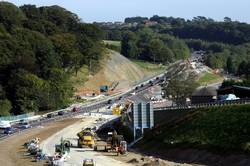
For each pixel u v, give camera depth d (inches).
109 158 4936.0
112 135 5738.2
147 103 6127.0
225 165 4101.9
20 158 5088.6
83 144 5895.7
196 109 5610.2
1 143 6348.4
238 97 7416.3
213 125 4904.0
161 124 5959.6
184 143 4881.9
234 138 4389.8
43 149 5802.2
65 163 4645.7
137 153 5315.0
